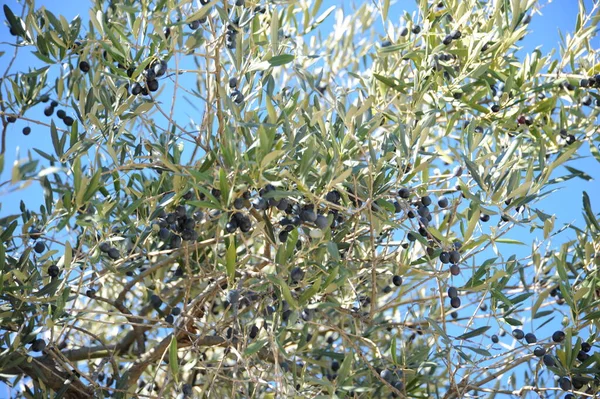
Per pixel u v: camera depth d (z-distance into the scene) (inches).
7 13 57.4
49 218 53.9
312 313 55.8
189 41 56.8
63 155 52.2
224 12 53.0
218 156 52.7
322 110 51.3
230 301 52.4
